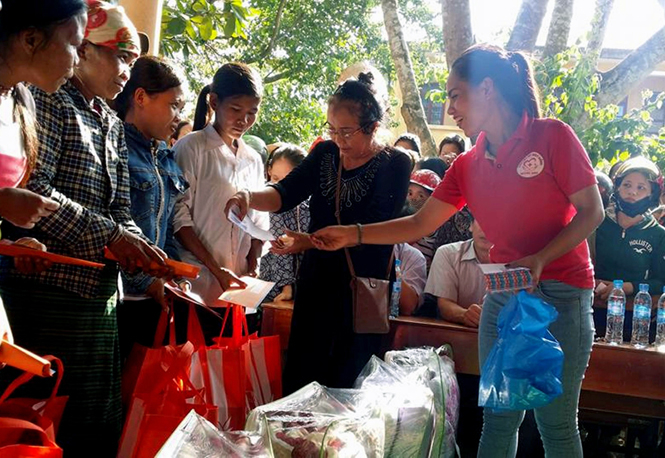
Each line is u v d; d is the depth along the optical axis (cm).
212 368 325
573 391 325
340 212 377
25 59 233
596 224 307
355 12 1736
